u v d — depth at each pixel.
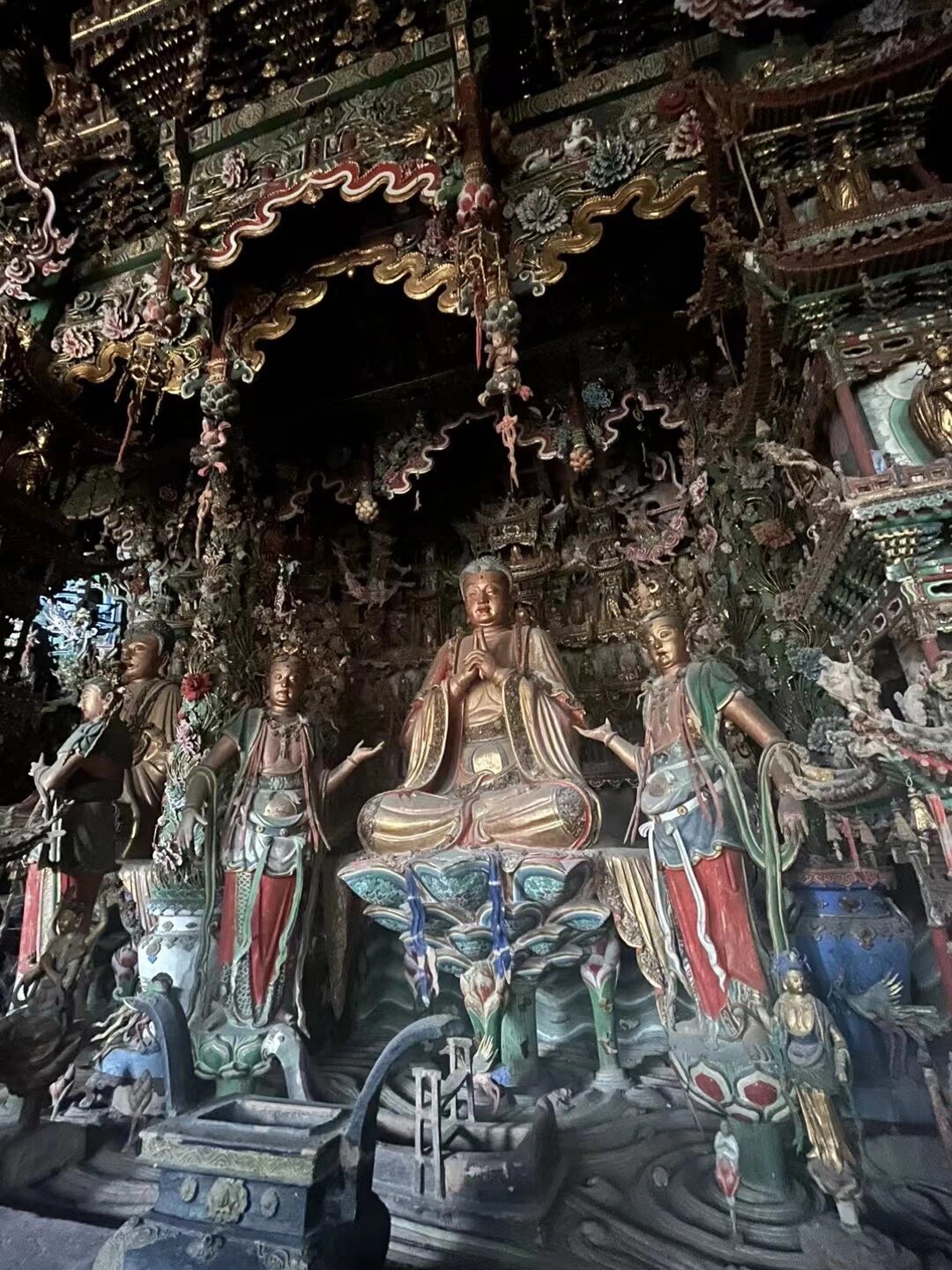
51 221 8.67
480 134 6.80
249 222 7.39
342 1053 6.88
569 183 6.89
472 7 7.16
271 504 10.50
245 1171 2.99
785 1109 4.04
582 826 6.02
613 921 5.96
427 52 7.42
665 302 9.09
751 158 5.48
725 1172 3.93
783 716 6.04
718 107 5.34
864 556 4.40
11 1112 5.33
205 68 8.03
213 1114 3.49
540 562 9.95
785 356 5.57
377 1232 3.22
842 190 5.23
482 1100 5.11
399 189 6.96
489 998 5.59
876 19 5.44
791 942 4.85
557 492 10.30
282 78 8.10
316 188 7.23
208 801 6.54
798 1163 4.23
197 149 8.07
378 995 7.76
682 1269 3.54
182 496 11.07
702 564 8.06
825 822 5.17
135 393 8.34
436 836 6.31
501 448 10.58
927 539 4.09
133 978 6.76
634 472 9.77
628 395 9.24
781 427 6.27
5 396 8.45
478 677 7.28
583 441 9.12
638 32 7.14
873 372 4.78
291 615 9.54
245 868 6.14
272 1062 5.90
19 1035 4.93
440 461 10.85
